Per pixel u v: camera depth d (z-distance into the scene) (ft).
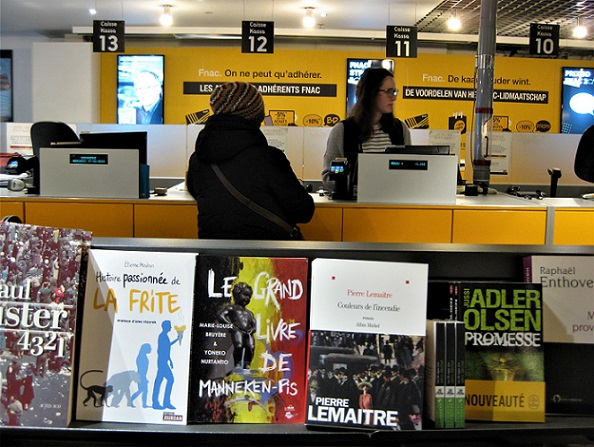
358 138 12.17
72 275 3.78
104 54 35.37
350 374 3.70
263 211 7.21
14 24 35.06
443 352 3.69
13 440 3.72
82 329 3.85
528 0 26.37
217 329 3.87
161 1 29.22
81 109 33.96
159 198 10.41
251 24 28.04
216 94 7.29
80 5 30.17
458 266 4.26
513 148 16.10
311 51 35.40
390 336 3.72
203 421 3.80
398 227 10.21
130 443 3.71
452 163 10.32
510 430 3.75
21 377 3.72
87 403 3.82
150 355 3.84
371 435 3.66
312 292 3.80
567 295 4.08
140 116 35.68
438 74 35.68
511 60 35.86
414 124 35.81
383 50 36.91
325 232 10.19
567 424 3.86
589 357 4.06
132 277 3.88
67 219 10.12
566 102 36.37
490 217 10.24
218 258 3.91
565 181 16.35
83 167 10.18
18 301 3.76
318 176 17.07
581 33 32.45
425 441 3.73
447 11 30.19
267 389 3.84
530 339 3.91
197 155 7.34
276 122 35.86
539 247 4.38
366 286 3.77
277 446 3.68
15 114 38.11
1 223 3.84
